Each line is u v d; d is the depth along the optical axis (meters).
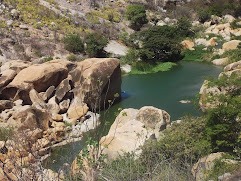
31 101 21.05
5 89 20.83
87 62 22.89
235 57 34.06
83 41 36.78
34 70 21.38
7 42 32.34
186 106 22.12
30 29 36.28
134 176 7.35
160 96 24.78
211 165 9.94
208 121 13.08
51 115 18.92
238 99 12.50
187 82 28.23
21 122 16.56
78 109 20.16
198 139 12.68
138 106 22.75
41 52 32.97
